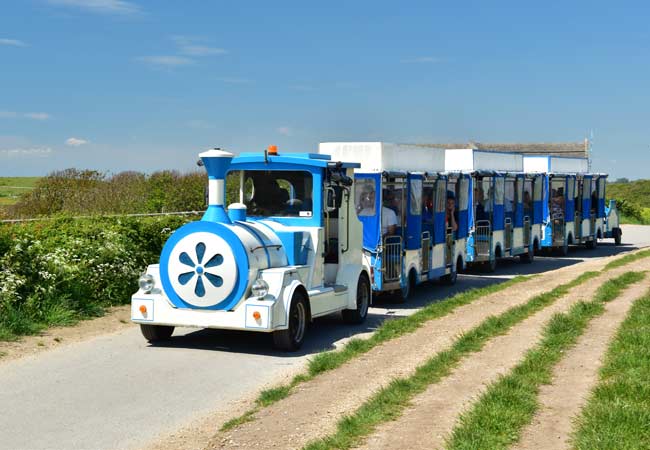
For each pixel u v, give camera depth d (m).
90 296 14.15
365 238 15.09
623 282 16.67
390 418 7.19
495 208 22.12
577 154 33.78
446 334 11.77
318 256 12.08
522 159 24.23
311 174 12.16
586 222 29.77
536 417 7.07
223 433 7.08
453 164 20.86
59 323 12.52
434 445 6.35
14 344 11.06
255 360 10.49
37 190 22.25
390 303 16.17
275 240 11.41
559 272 20.81
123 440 7.03
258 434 7.02
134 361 10.30
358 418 7.18
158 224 16.95
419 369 9.21
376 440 6.53
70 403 8.23
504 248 22.88
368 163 15.02
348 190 13.00
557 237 27.06
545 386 8.24
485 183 21.64
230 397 8.57
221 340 11.80
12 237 13.42
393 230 15.63
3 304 12.06
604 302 14.10
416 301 16.53
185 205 23.36
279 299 10.73
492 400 7.38
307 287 11.80
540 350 9.99
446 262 18.75
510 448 6.20
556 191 27.33
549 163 26.53
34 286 12.81
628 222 51.53
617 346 9.84
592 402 7.32
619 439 6.19
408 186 16.14
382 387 8.46
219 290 10.64
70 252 14.48
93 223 16.16
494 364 9.48
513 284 18.19
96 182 23.20
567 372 8.84
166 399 8.45
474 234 20.92
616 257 24.77
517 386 7.99
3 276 12.41
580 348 10.20
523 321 12.66
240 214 11.57
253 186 12.45
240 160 12.41
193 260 10.73
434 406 7.55
